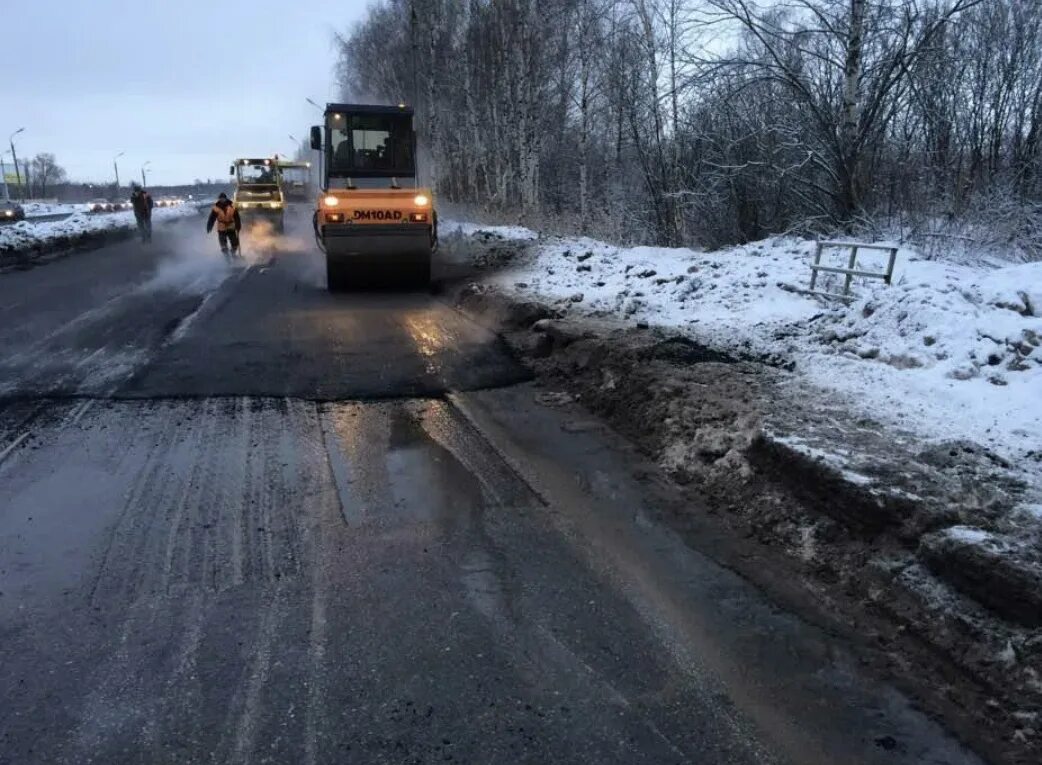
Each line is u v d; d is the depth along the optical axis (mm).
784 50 16328
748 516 4504
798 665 3162
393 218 12875
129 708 2865
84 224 26547
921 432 5055
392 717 2820
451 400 6973
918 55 14844
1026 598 3119
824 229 16484
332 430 6086
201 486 4941
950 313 7430
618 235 25484
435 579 3816
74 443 5699
